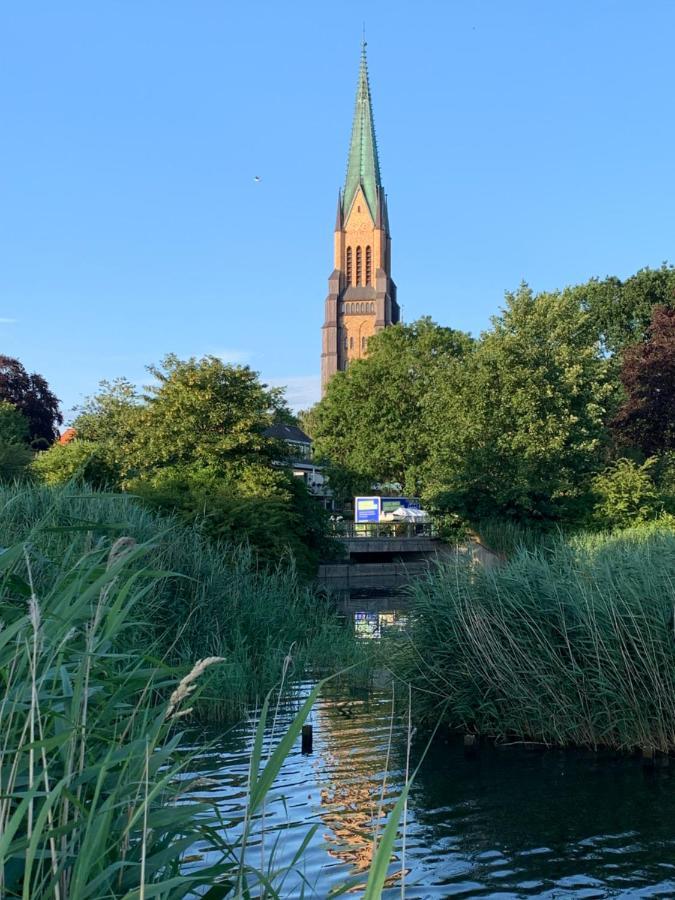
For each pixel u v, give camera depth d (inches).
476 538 1478.8
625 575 466.6
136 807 131.3
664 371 1855.3
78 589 137.7
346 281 5679.1
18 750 108.5
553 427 1488.7
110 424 2201.0
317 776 359.9
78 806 110.9
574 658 442.3
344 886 142.7
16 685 128.3
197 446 1167.0
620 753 414.0
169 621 546.3
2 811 109.7
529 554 533.6
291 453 1267.2
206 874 131.2
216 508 934.4
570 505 1443.2
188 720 457.4
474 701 451.8
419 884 254.1
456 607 466.0
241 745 404.2
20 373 2664.9
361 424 2529.5
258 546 953.5
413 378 2546.8
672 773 377.4
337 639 668.1
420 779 363.9
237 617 600.4
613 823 310.5
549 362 1581.0
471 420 1558.8
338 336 5575.8
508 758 403.5
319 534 1289.4
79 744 132.3
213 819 147.2
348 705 504.7
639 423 1891.0
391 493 2551.7
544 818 315.3
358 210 5664.4
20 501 469.7
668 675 416.8
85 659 132.6
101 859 113.7
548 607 453.1
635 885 258.2
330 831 293.1
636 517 1385.3
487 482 1519.4
